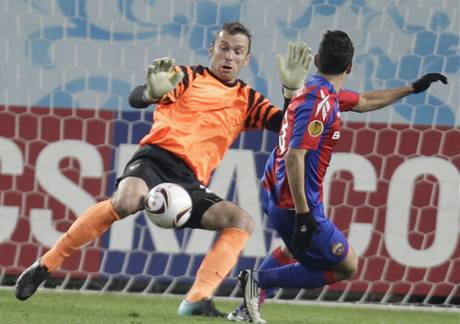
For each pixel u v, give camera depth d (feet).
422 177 79.30
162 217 55.77
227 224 58.29
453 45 82.07
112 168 77.66
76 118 77.92
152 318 57.26
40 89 78.13
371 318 69.87
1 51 78.38
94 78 78.84
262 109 60.90
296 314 69.67
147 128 78.33
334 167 78.54
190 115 59.72
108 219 56.70
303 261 54.54
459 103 80.59
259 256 77.15
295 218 53.31
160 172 58.54
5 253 76.07
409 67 81.82
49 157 77.20
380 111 79.30
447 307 77.36
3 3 78.84
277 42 80.94
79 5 79.61
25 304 64.75
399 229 78.59
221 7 80.89
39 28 79.00
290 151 50.93
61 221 76.69
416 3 82.23
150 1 80.43
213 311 57.67
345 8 81.92
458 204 79.15
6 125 77.30
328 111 51.44
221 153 60.75
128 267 76.84
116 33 79.77
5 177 76.59
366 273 78.33
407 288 78.48
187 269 76.95
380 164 79.00
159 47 80.33
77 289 76.43
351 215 78.43
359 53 81.76
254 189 77.66
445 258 78.74
